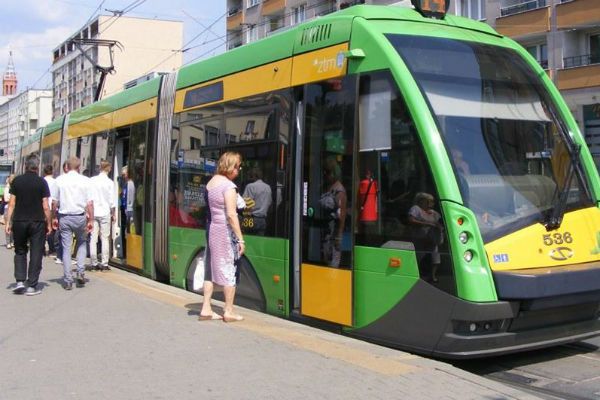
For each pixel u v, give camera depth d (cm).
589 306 627
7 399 462
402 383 491
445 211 568
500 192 596
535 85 687
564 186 642
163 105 1082
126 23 8169
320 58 708
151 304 818
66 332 665
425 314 580
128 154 1226
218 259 700
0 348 604
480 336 557
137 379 507
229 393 473
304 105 727
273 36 802
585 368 612
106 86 7944
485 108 635
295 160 740
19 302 837
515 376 590
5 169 4053
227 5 5206
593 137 2548
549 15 2631
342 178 667
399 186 608
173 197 1031
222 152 888
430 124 591
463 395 464
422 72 623
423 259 582
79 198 948
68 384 496
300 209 728
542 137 659
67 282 938
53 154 1862
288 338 630
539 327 591
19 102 11469
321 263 691
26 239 902
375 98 636
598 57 2564
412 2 717
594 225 638
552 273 568
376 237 626
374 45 642
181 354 577
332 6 3869
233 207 686
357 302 644
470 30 711
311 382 495
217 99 911
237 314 731
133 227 1182
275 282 764
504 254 568
